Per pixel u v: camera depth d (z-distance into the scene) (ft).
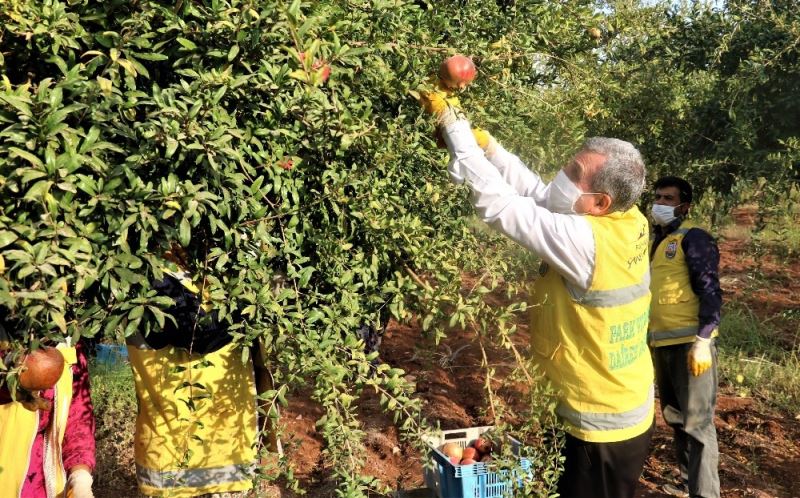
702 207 16.01
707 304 11.76
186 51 5.97
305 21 5.67
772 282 25.91
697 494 12.13
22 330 5.12
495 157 8.59
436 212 7.95
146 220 5.23
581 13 10.45
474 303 7.13
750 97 13.97
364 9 6.84
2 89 5.20
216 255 6.04
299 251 6.48
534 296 8.09
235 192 5.96
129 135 5.36
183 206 5.32
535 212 7.30
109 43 5.63
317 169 6.68
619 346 7.54
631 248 7.47
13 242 4.85
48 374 5.27
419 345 8.41
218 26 5.58
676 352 12.32
